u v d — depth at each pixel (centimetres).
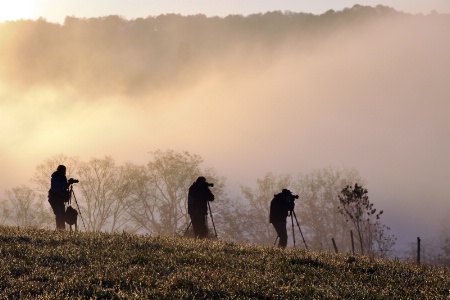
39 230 4066
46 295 2266
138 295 2327
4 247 3222
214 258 3178
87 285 2455
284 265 3114
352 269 3192
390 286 2759
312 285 2634
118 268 2783
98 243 3528
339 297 2489
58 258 3003
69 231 4050
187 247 3531
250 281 2641
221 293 2458
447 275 3183
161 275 2728
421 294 2650
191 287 2517
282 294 2477
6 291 2325
